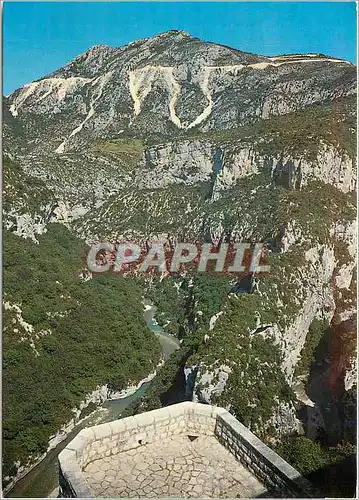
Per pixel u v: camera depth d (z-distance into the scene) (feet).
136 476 34.17
